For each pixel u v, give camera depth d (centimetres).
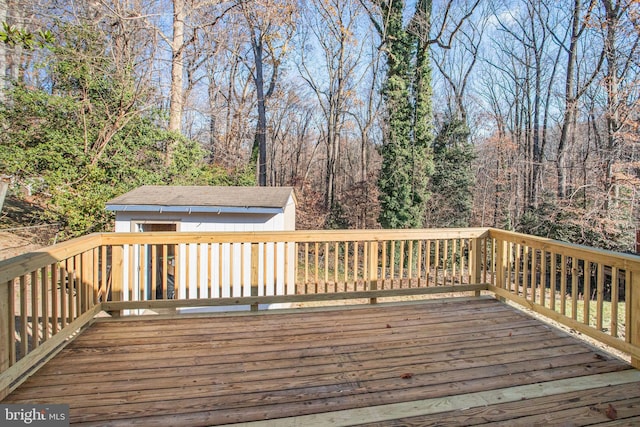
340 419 213
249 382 250
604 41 1000
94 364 272
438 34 1323
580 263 984
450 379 256
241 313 386
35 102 860
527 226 1302
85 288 338
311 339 321
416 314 388
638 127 884
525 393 241
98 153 896
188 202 676
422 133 1330
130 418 210
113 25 1003
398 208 1318
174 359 282
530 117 1602
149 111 1028
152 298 379
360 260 1306
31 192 872
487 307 412
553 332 342
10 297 230
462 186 1496
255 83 1706
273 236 398
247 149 1900
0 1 888
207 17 1347
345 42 1638
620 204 938
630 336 279
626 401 233
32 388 239
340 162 2150
